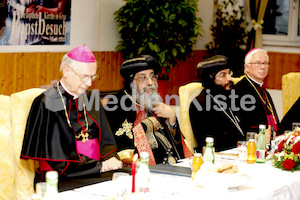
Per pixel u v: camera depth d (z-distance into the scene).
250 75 4.70
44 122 2.97
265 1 7.72
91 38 6.55
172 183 2.57
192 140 4.12
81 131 3.09
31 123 2.96
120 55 7.01
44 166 2.96
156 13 6.34
